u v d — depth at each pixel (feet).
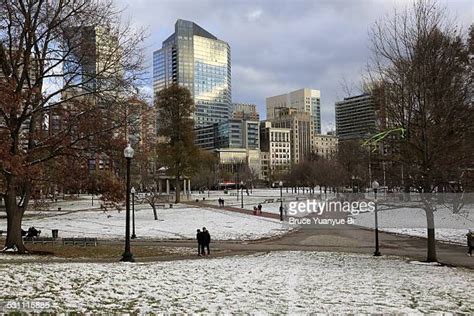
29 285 36.81
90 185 80.89
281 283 43.57
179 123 224.53
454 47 72.18
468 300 37.01
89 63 76.59
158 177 273.75
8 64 74.18
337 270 58.80
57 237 105.91
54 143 73.87
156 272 47.98
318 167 311.88
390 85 74.08
